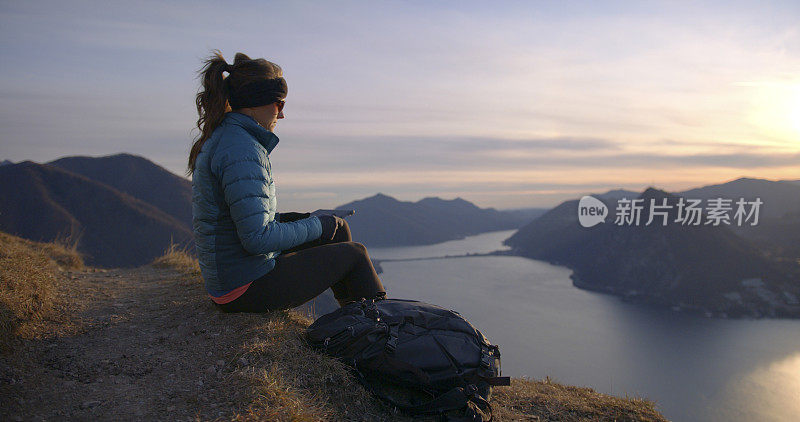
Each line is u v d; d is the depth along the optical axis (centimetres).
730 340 13900
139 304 388
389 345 260
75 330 322
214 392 241
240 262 270
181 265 593
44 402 227
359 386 271
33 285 363
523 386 390
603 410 338
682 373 10444
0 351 268
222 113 260
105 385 247
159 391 242
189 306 366
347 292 329
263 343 279
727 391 9331
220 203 259
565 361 10869
